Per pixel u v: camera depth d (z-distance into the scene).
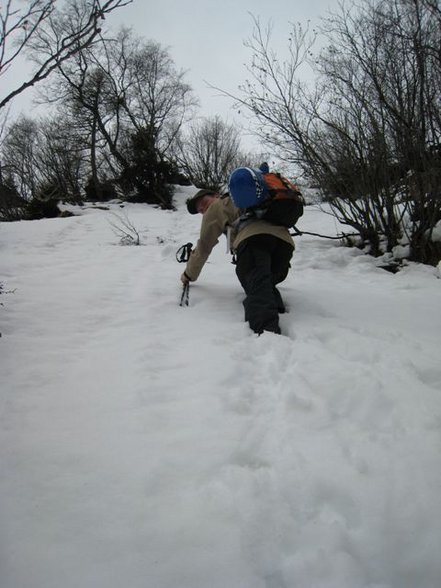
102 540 1.19
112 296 3.47
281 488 1.36
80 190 20.56
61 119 20.42
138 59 20.22
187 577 1.09
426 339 2.57
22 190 19.38
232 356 2.28
